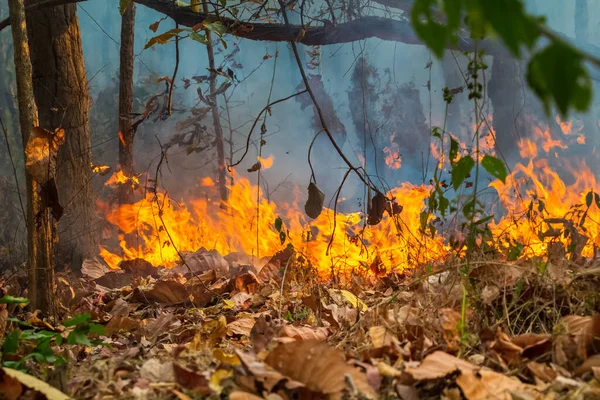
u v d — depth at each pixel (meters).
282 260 5.33
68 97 8.23
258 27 8.33
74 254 7.91
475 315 2.85
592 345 2.30
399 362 2.32
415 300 3.29
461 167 2.66
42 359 2.81
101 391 2.31
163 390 2.21
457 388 2.06
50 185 4.22
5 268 8.56
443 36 0.94
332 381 2.01
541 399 1.99
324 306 3.75
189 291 4.86
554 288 2.79
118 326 3.91
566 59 0.84
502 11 0.87
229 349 2.99
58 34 8.20
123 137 9.87
